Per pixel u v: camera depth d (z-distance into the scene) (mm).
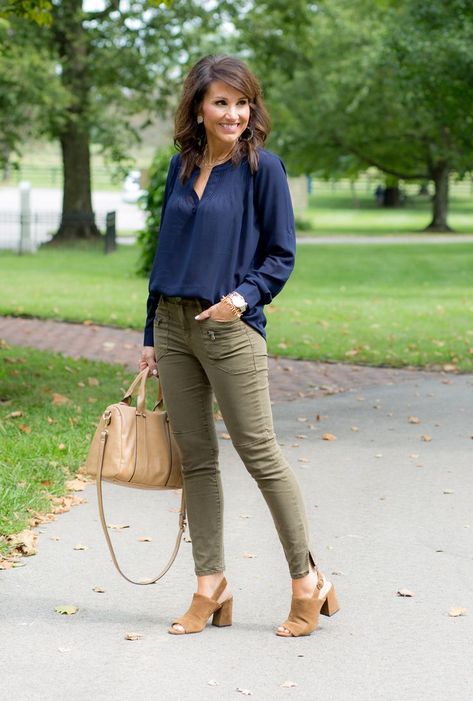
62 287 22234
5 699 4148
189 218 4605
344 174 52875
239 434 4672
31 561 5852
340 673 4418
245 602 5273
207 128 4578
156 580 5012
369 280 24703
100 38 33750
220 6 33594
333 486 7617
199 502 4871
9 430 8727
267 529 6539
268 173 4594
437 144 45906
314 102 46938
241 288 4543
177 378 4734
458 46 26766
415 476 7914
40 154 95938
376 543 6277
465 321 17516
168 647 4676
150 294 4840
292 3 34812
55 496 7098
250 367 4613
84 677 4359
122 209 51312
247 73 4547
